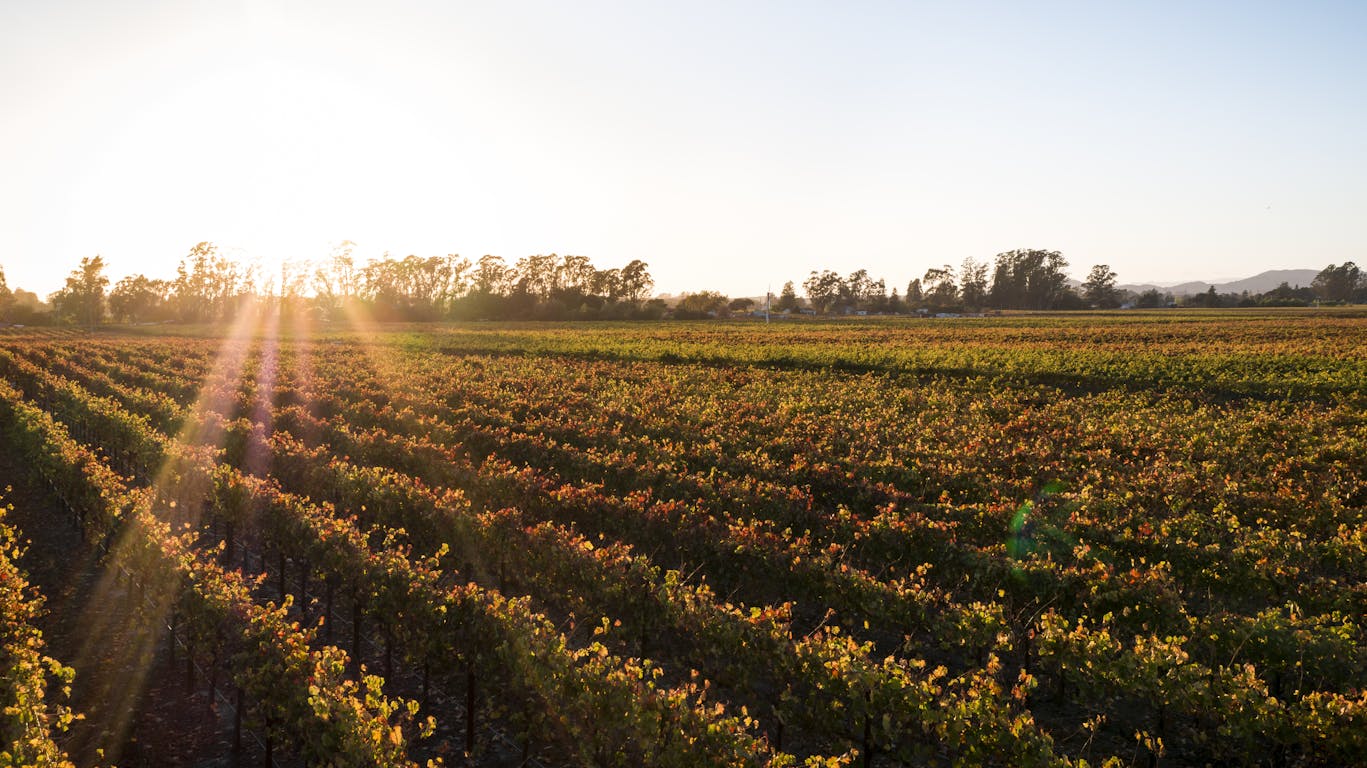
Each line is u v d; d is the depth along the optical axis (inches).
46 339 3703.3
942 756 377.7
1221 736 391.9
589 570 478.3
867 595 465.4
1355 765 321.1
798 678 383.2
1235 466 880.3
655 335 3422.7
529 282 6505.9
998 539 616.7
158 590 476.7
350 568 472.1
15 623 418.9
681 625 429.1
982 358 1985.7
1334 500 679.1
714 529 553.3
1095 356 1993.1
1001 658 480.4
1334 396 1363.2
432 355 2460.6
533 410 1269.7
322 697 327.6
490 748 390.9
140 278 6486.2
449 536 581.3
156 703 428.8
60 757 327.0
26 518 759.7
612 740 340.8
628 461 802.8
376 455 892.6
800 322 4980.3
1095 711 430.6
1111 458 897.5
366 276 6407.5
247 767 376.5
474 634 388.8
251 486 629.9
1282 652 398.3
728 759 303.3
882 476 807.1
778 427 1088.2
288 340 3408.0
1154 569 485.7
